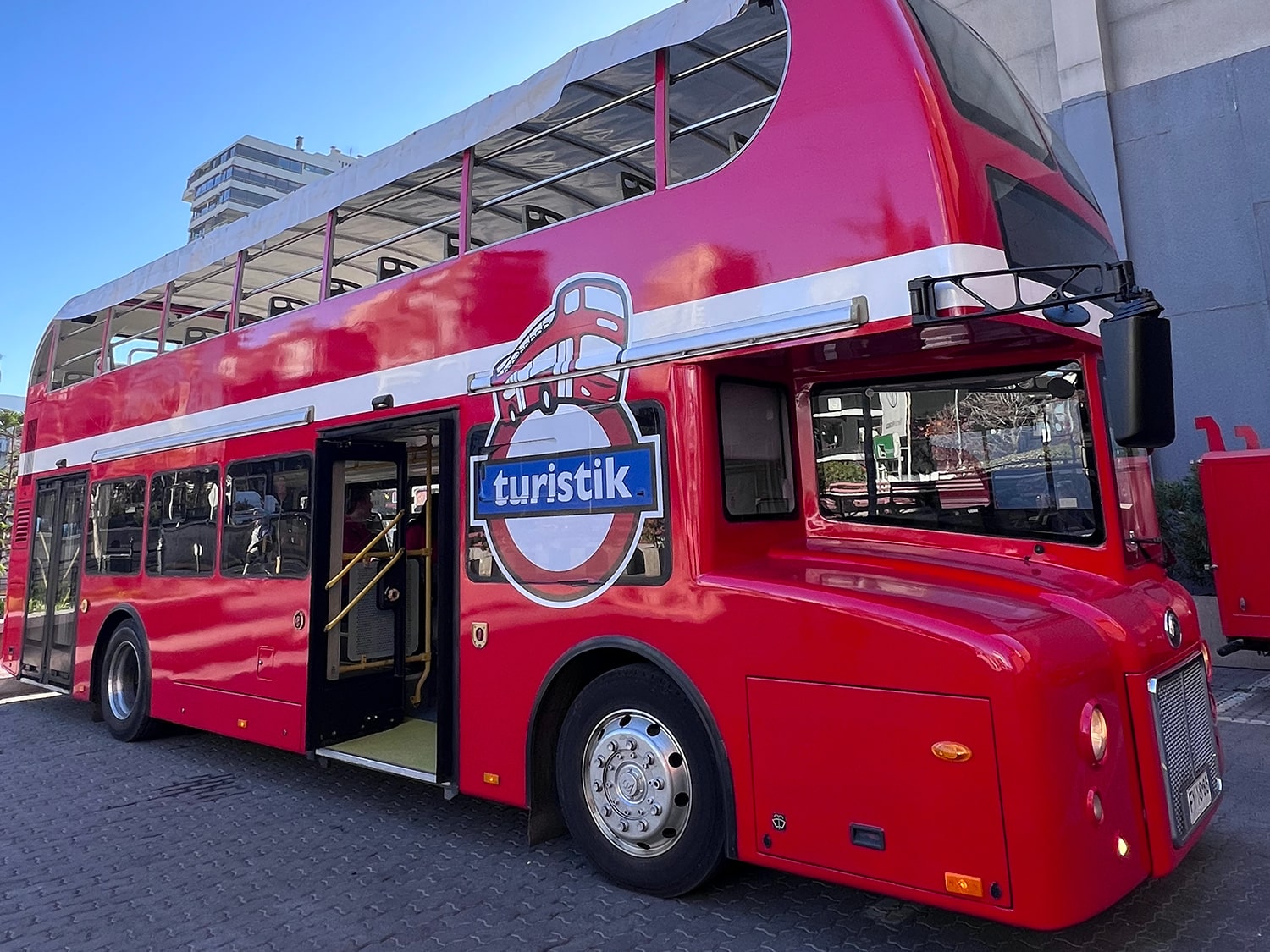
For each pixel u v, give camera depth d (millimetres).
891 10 3316
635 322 3908
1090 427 3449
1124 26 10680
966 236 2975
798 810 3115
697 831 3477
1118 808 2814
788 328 3320
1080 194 4035
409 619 6512
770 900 3635
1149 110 10445
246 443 6273
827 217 3303
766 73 3844
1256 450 7461
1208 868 3783
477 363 4645
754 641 3295
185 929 3625
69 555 8453
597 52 4109
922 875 2791
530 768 4098
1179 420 10070
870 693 2959
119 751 7027
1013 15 11609
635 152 4172
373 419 5219
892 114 3188
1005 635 2746
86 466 8344
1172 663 3229
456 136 4789
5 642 9469
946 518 3650
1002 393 3594
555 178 4531
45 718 8578
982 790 2686
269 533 5961
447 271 4895
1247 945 3096
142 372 7684
